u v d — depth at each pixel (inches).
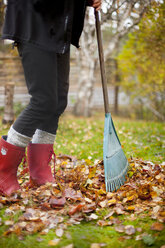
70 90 293.6
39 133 75.8
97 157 113.5
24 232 56.6
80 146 134.5
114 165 78.4
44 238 55.1
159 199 69.4
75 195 70.9
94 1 72.4
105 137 78.0
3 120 180.9
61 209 65.9
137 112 285.7
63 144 137.6
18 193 70.9
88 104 272.1
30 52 61.9
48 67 62.8
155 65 220.4
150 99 263.9
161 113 262.2
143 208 66.0
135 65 234.4
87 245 52.7
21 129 67.6
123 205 68.8
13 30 60.3
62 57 72.7
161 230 56.2
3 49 208.8
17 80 229.5
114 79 295.1
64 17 59.6
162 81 237.3
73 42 73.5
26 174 90.6
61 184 76.9
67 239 54.5
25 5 59.3
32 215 62.1
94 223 61.7
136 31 167.5
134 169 86.1
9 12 60.6
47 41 59.6
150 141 145.9
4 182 71.9
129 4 125.6
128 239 54.6
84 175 84.7
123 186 77.0
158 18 131.4
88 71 265.9
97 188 78.2
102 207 67.4
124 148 124.0
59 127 180.5
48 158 78.4
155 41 179.8
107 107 80.0
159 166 92.9
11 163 71.0
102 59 78.9
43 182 76.9
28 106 67.2
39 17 59.1
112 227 59.7
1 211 64.6
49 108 65.8
